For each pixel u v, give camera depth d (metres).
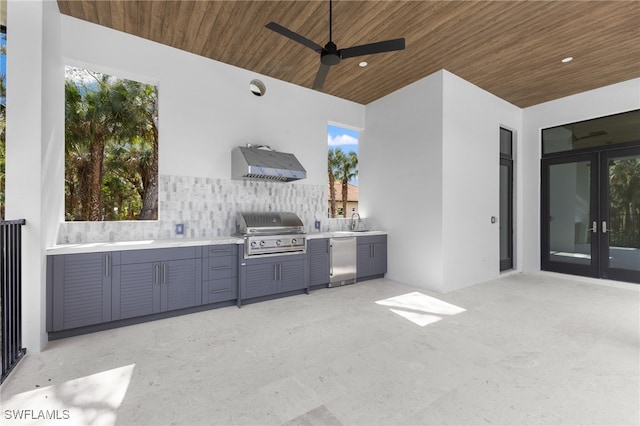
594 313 3.04
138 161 7.41
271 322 2.81
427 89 4.05
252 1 2.62
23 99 2.19
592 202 4.45
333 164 11.23
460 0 2.58
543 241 4.99
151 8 2.72
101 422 1.45
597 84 4.27
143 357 2.12
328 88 4.46
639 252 4.01
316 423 1.45
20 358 2.07
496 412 1.52
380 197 4.78
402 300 3.51
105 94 6.88
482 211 4.43
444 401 1.62
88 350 2.23
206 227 3.55
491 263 4.57
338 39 3.17
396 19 2.84
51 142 2.49
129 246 2.69
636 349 2.23
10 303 2.00
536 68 3.82
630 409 1.54
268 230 3.65
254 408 1.56
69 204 6.68
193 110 3.48
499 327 2.67
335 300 3.51
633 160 4.09
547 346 2.29
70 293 2.45
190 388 1.74
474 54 3.48
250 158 3.47
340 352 2.20
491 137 4.62
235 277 3.29
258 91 4.10
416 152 4.20
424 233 4.07
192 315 3.01
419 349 2.24
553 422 1.44
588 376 1.86
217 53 3.49
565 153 4.76
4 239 1.95
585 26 2.93
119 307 2.66
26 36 2.20
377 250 4.55
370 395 1.67
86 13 2.79
